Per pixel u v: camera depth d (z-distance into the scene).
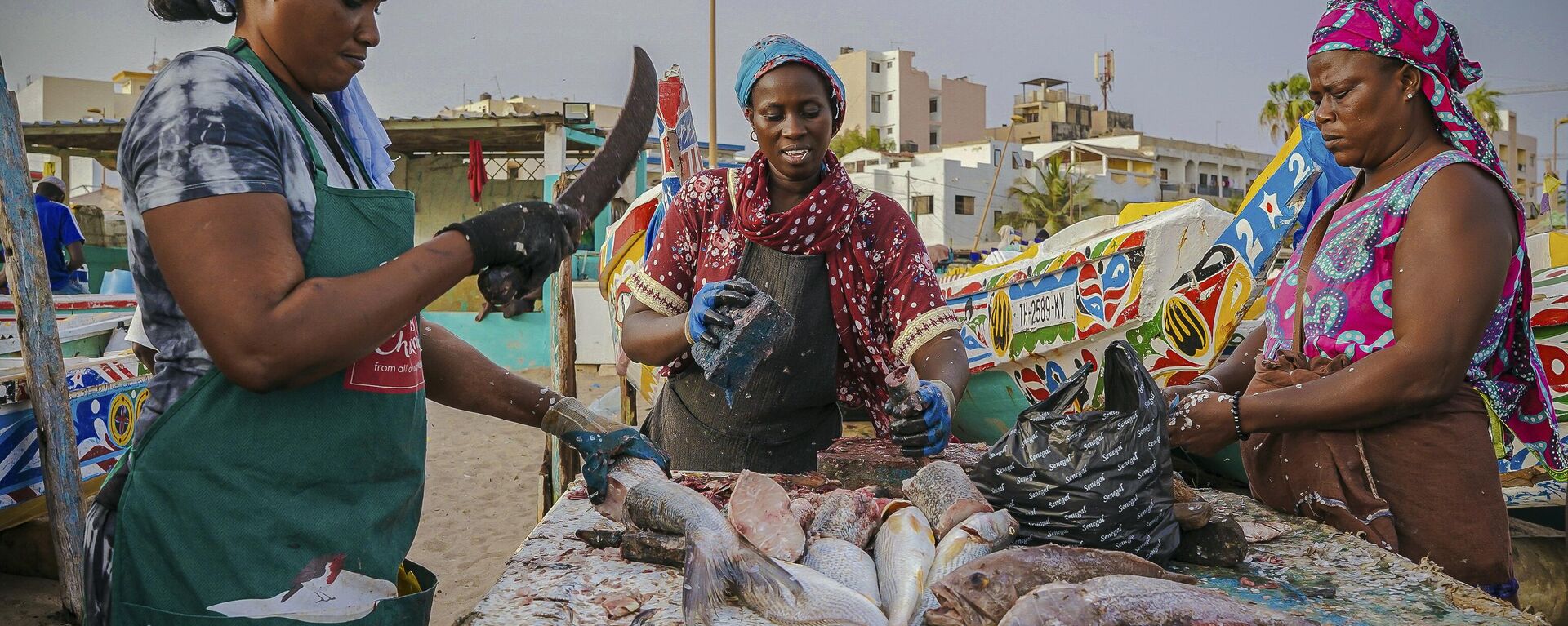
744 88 2.62
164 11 1.65
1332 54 2.11
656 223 4.65
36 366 3.82
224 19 1.68
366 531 1.58
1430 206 1.92
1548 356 3.76
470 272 1.53
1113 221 5.60
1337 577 1.76
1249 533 1.98
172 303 1.51
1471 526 1.97
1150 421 1.80
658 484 1.83
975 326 5.35
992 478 1.87
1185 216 3.96
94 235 16.86
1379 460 2.03
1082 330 4.45
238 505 1.48
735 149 26.61
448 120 14.26
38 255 3.79
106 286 9.70
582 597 1.67
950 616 1.53
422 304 1.47
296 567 1.51
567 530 2.04
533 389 2.06
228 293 1.34
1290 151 3.54
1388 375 1.88
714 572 1.59
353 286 1.41
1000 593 1.52
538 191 17.02
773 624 1.56
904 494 2.04
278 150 1.48
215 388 1.48
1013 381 5.13
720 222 2.76
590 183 1.72
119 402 4.65
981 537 1.72
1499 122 43.56
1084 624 1.39
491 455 7.71
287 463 1.51
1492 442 2.08
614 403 8.77
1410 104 2.05
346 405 1.55
